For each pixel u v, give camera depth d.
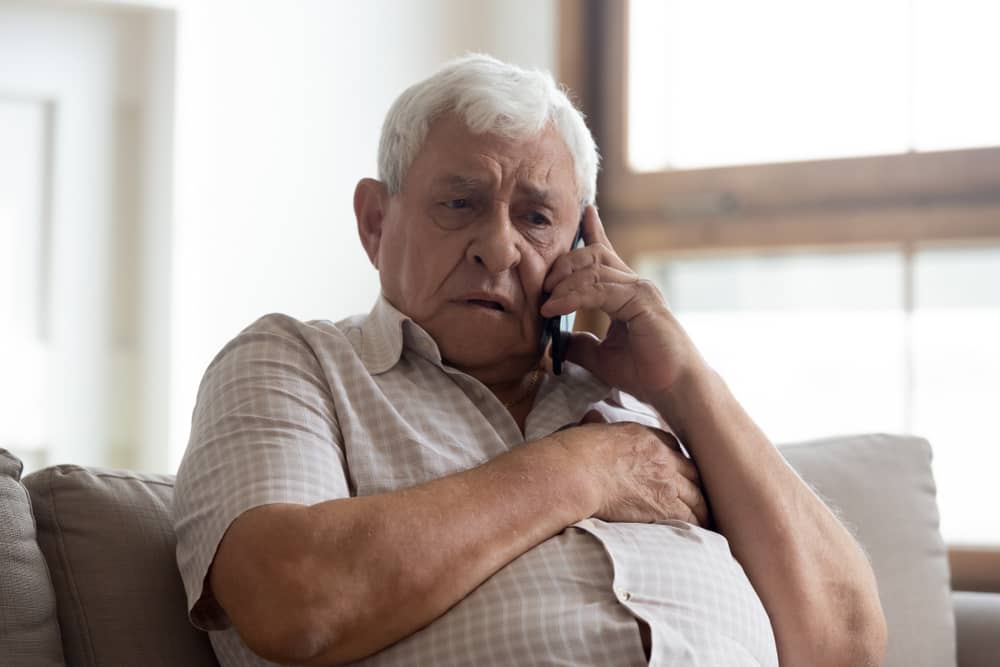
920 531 1.94
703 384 1.51
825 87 2.88
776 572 1.45
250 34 2.90
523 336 1.54
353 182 3.01
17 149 2.80
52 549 1.39
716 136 3.00
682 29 3.04
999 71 2.69
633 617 1.24
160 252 2.83
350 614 1.16
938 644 1.86
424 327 1.52
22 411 2.79
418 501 1.23
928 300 2.73
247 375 1.38
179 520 1.32
